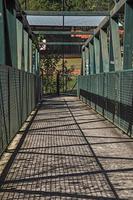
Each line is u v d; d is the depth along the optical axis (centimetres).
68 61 5516
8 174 791
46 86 5134
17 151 1036
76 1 3672
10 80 1168
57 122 1736
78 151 1028
